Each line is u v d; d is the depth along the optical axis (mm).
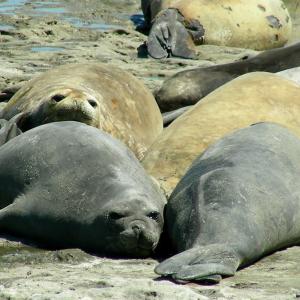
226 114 38188
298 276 27453
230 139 32156
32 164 31594
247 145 31344
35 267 28469
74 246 30656
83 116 37875
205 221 28453
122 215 29344
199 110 38594
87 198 30281
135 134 42531
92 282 26156
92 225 29781
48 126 32688
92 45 74375
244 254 28016
